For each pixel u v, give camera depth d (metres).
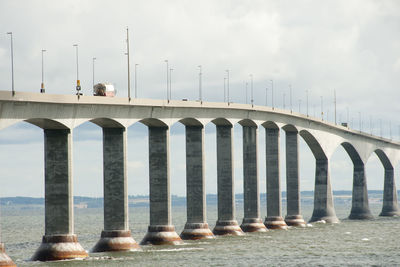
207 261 162.50
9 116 143.88
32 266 147.00
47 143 157.38
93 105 165.00
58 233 157.00
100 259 159.50
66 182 156.75
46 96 150.88
